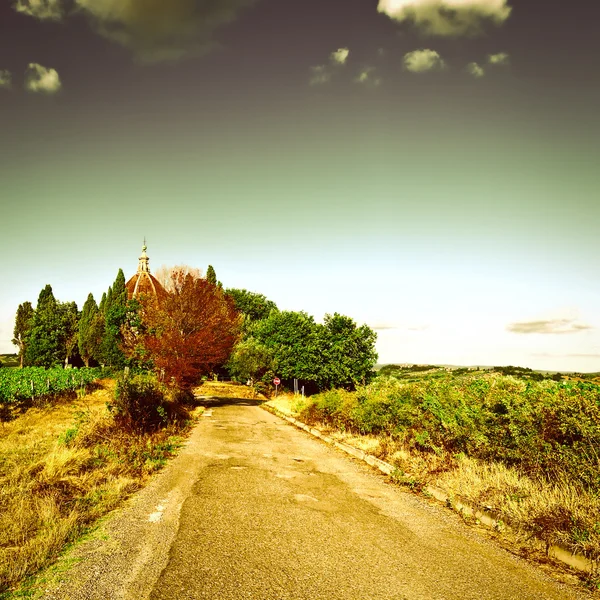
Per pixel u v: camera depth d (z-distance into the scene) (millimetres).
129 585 3705
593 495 5086
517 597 3709
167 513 5715
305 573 4031
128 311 42188
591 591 3857
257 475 8070
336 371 38156
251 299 66375
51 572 3926
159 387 16266
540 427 6242
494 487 6230
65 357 53438
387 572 4113
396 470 8164
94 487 6574
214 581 3809
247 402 31141
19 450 9070
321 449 11250
